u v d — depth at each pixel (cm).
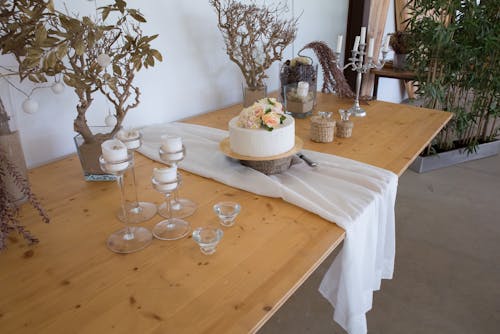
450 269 199
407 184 288
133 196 115
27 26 94
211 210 106
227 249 90
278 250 89
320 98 222
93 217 104
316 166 130
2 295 77
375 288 139
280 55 188
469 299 180
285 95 183
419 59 286
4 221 81
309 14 264
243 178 120
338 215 100
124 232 97
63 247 92
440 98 282
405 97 512
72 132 148
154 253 89
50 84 135
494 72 276
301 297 182
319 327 166
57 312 72
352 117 186
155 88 173
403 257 208
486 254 211
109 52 120
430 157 304
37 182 125
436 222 240
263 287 77
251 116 119
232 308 72
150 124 175
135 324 69
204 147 145
